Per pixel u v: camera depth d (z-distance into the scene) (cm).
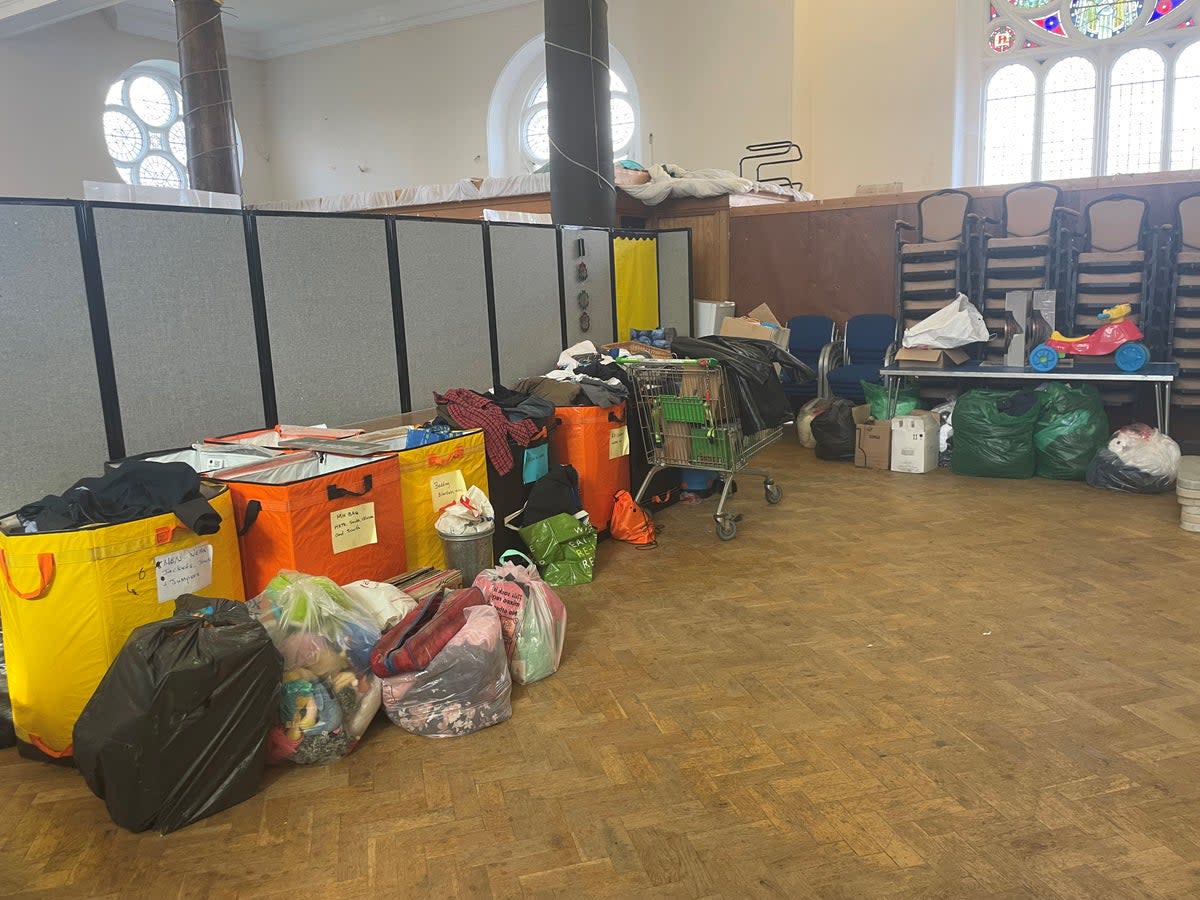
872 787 225
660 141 1061
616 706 273
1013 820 209
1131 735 245
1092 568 376
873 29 977
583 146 630
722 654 306
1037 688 273
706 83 1019
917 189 980
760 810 217
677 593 367
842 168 1016
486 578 301
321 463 316
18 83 1021
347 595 266
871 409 603
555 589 376
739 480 560
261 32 1284
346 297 402
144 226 321
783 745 246
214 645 216
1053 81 968
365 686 254
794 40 962
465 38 1164
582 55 620
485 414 382
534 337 527
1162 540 409
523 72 1165
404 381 436
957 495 503
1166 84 923
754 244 743
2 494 287
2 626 248
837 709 265
